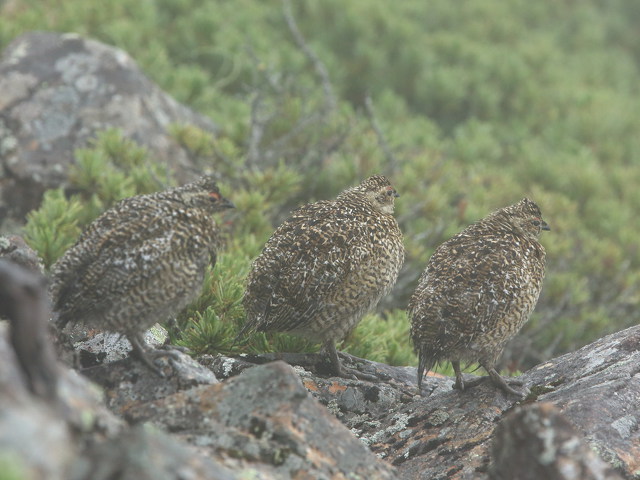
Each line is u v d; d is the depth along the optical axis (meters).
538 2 30.78
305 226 8.90
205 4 22.27
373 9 24.34
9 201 12.91
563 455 4.82
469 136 20.72
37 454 3.33
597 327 14.54
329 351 9.07
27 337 3.72
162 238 6.77
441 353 7.82
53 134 13.61
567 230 16.56
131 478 3.65
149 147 14.00
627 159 22.12
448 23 27.11
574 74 26.34
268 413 5.44
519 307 8.11
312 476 5.12
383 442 7.49
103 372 6.84
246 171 13.76
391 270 9.20
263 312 8.78
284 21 23.58
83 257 6.67
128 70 14.90
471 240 8.61
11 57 14.55
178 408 5.57
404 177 15.22
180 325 9.42
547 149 21.41
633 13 33.16
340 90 21.36
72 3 19.38
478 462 6.75
